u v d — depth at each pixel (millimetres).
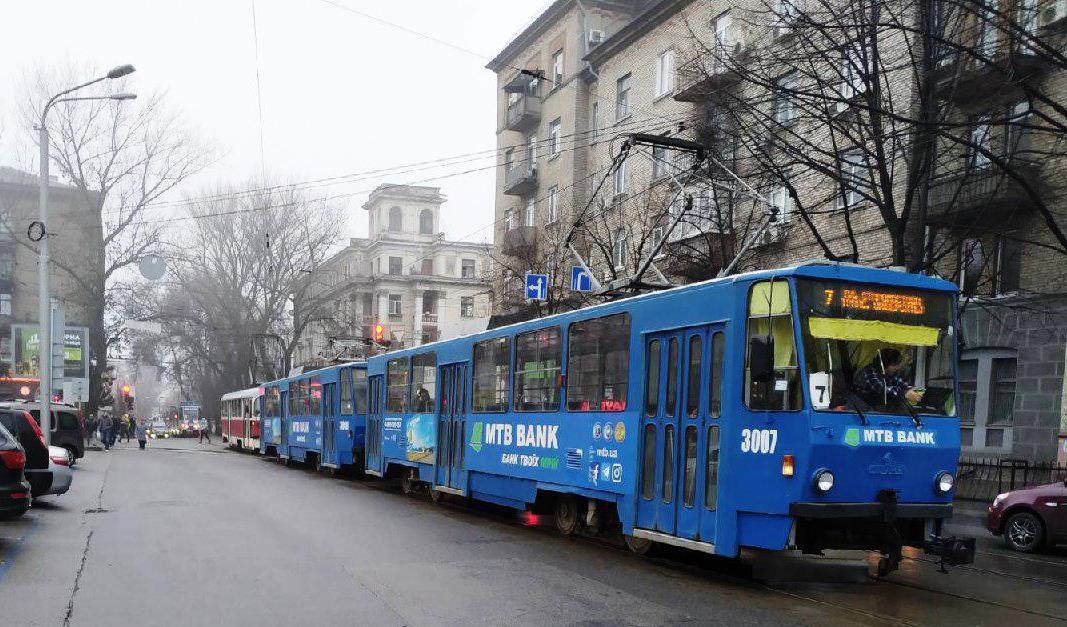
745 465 8359
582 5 33562
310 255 49156
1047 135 17000
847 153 15578
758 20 19000
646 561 10016
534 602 7645
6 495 10273
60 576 8633
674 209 22516
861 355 8312
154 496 16672
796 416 7992
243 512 14094
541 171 36125
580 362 11508
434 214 75562
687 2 26734
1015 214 17688
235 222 48875
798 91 13891
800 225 21141
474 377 14891
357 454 22781
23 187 50469
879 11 13516
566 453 11633
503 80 40438
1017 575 9805
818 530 8062
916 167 13969
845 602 7922
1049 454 17188
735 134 15531
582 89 33656
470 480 14742
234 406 45312
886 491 8172
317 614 7105
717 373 8867
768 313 8383
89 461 28016
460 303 73938
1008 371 18484
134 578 8547
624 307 10562
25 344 37125
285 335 52938
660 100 27891
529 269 29406
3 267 50688
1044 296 17172
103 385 52469
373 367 20641
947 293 8836
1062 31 13336
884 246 19297
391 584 8328
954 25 14172
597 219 27234
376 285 72250
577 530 11875
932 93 13688
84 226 42562
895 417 8258
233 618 6957
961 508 17031
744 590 8391
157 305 49219
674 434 9406
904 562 10555
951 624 7152
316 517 13562
